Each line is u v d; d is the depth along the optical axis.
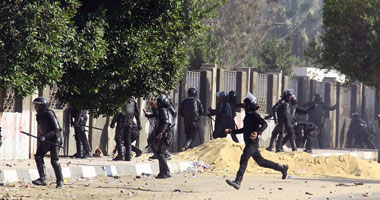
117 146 61.38
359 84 122.19
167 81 43.56
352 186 49.12
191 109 77.25
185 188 44.47
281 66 131.12
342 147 116.50
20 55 33.16
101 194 39.09
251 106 43.16
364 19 86.50
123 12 38.91
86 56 36.91
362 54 88.75
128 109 60.94
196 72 85.38
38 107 41.34
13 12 33.25
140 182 48.28
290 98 80.94
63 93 43.75
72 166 51.38
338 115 115.44
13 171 45.53
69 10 35.44
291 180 54.56
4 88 34.19
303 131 85.56
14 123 59.81
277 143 81.25
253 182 51.34
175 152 80.56
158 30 41.03
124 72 39.69
